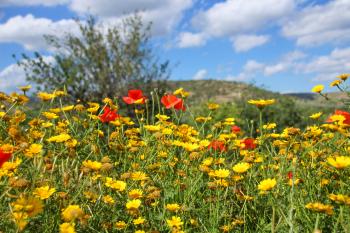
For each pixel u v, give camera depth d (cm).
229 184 56
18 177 45
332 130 65
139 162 65
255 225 54
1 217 40
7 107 71
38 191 43
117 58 197
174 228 47
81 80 174
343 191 50
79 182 50
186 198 53
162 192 59
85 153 64
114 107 75
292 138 63
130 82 191
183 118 163
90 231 46
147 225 50
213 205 56
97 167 50
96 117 71
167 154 69
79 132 73
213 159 67
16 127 55
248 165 55
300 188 58
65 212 39
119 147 69
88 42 199
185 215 52
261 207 55
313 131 65
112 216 50
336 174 57
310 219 49
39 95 68
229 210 57
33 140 61
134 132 78
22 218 38
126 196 53
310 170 58
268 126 74
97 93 185
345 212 48
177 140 70
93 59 192
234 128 81
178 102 78
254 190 59
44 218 44
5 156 38
